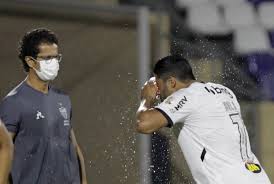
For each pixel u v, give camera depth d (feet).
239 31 96.17
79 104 77.36
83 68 79.30
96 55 79.36
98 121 75.41
